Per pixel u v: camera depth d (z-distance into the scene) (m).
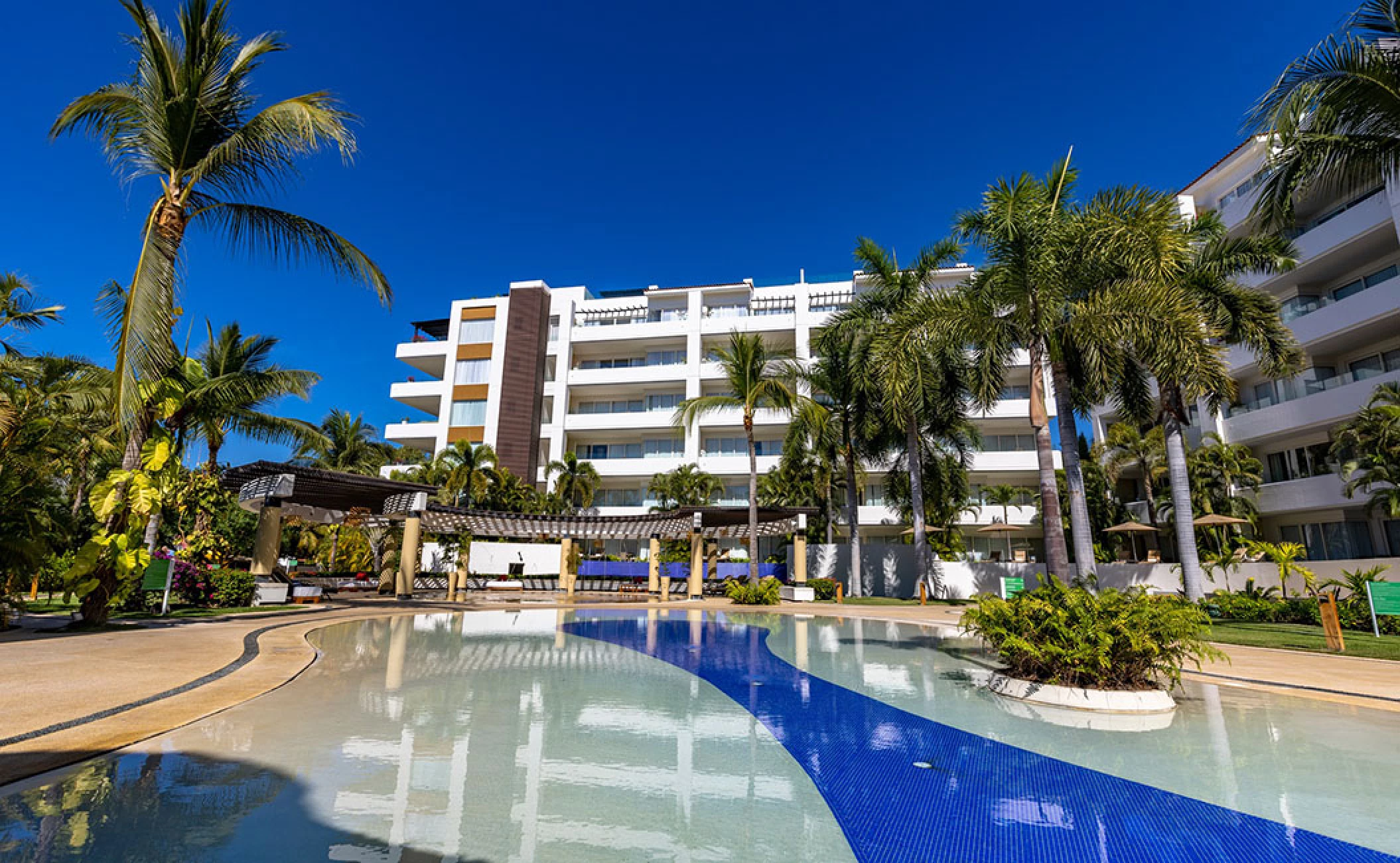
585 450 50.72
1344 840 3.44
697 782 4.26
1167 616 6.99
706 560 39.47
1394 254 26.44
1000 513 40.53
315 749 4.71
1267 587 21.64
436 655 9.91
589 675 8.37
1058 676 7.28
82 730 4.89
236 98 12.73
